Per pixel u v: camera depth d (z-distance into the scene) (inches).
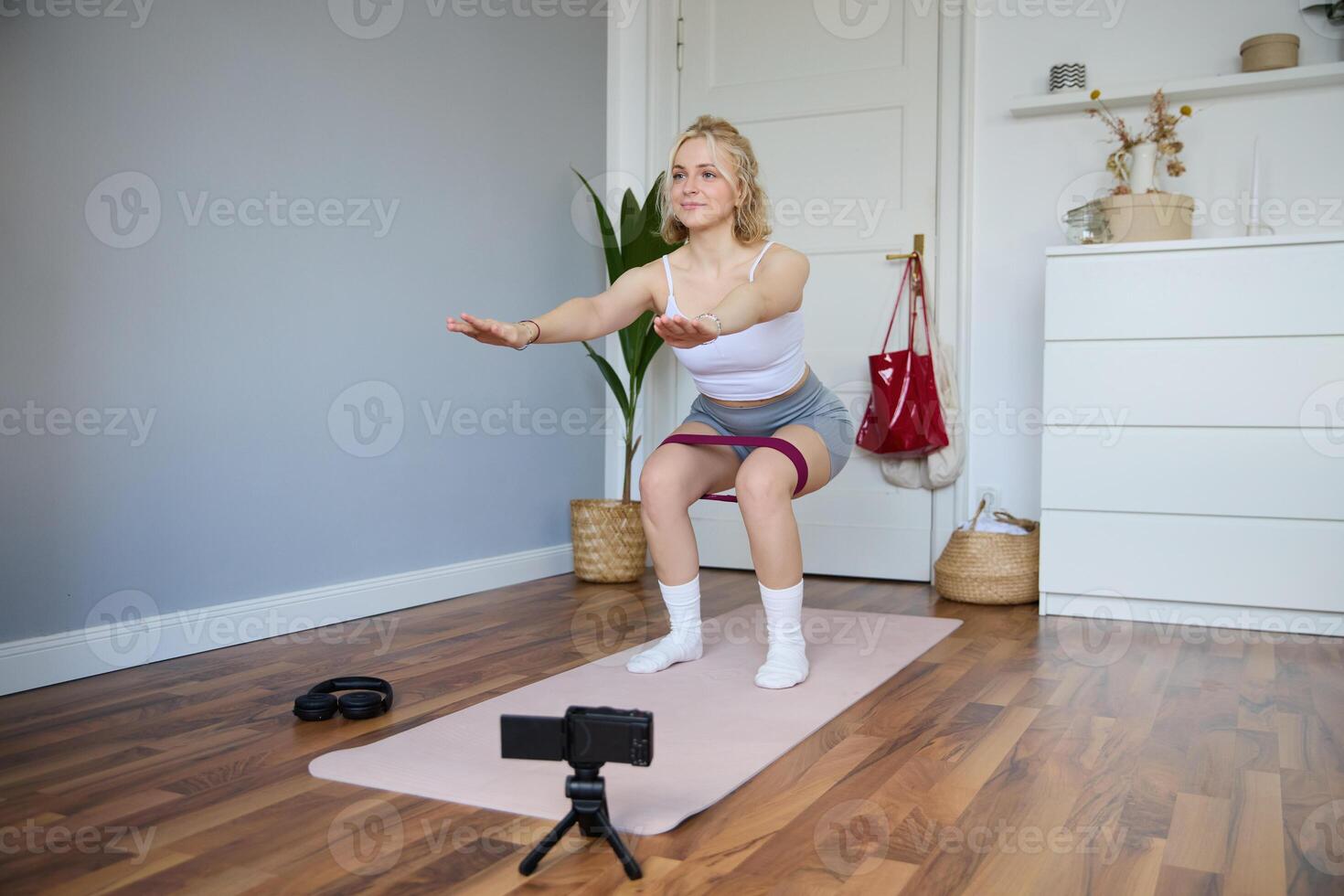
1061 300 119.3
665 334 70.2
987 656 99.8
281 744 70.7
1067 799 61.4
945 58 142.3
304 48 106.3
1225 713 80.0
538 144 142.3
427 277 123.0
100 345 88.4
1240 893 48.9
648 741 49.9
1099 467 119.0
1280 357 111.7
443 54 125.0
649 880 50.4
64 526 86.4
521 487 140.9
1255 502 113.3
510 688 85.6
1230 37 129.3
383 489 117.9
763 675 85.9
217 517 99.0
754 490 86.2
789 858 52.9
